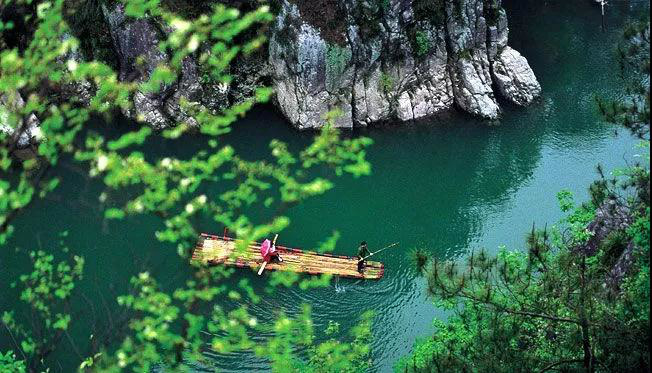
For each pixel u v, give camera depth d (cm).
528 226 3631
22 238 3481
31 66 1220
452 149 4112
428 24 4119
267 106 4306
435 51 4197
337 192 3875
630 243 1959
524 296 1825
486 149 4103
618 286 1878
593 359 1639
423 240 3600
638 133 1786
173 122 4100
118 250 3388
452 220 3703
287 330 1509
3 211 1294
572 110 4272
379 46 4041
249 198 1404
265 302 3194
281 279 1473
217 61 1326
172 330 2966
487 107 4241
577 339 1698
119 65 4156
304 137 4141
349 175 3972
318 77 4034
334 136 1370
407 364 2027
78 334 2923
